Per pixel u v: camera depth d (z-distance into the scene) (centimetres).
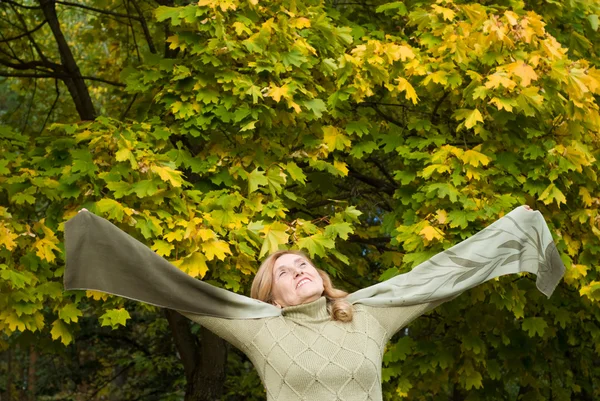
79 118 834
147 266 331
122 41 947
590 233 643
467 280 368
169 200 567
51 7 832
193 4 596
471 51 605
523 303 631
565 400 803
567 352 852
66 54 830
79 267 324
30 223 579
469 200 580
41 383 1391
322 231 595
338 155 679
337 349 325
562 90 602
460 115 594
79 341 1346
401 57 609
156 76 615
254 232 557
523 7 709
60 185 557
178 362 1252
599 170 653
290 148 636
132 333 1420
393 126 671
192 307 335
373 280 864
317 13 629
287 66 585
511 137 621
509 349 728
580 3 705
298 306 336
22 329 540
